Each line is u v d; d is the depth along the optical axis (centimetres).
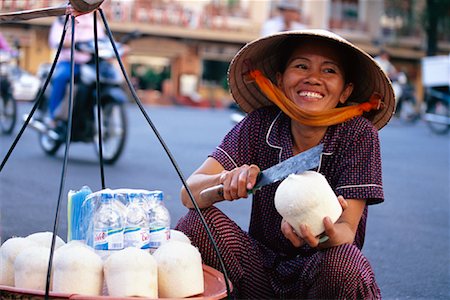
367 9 3272
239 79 283
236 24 3159
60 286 218
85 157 834
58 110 761
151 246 244
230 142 277
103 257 231
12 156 814
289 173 227
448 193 740
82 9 228
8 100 1028
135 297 215
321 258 242
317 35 256
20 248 236
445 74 1534
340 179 259
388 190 734
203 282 237
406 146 1250
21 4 558
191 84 3147
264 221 274
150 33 3047
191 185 264
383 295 370
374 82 268
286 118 275
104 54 721
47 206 534
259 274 271
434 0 2720
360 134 261
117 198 237
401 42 3284
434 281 400
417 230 538
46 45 2902
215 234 264
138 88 3033
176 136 1176
